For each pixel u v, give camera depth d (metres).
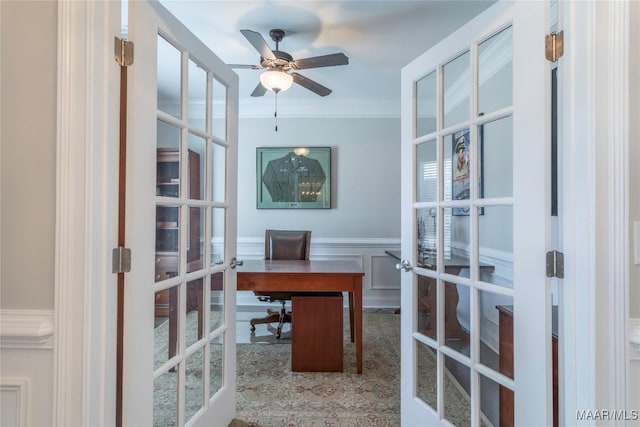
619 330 0.92
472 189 1.36
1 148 0.95
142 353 1.15
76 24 0.95
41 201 0.95
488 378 1.32
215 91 1.66
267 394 2.02
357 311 2.35
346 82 3.43
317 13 2.20
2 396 0.94
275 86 2.49
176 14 2.20
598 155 0.94
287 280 2.41
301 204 4.07
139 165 1.12
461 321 1.45
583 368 0.96
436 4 2.10
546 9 1.08
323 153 4.07
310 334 2.34
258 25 2.33
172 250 1.35
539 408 1.09
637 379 0.92
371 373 2.31
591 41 0.95
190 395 1.44
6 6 0.96
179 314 1.36
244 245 4.08
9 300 0.94
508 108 1.21
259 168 4.08
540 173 1.09
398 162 4.08
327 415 1.79
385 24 2.32
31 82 0.95
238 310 3.87
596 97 0.94
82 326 0.95
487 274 1.33
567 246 1.01
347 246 4.07
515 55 1.17
